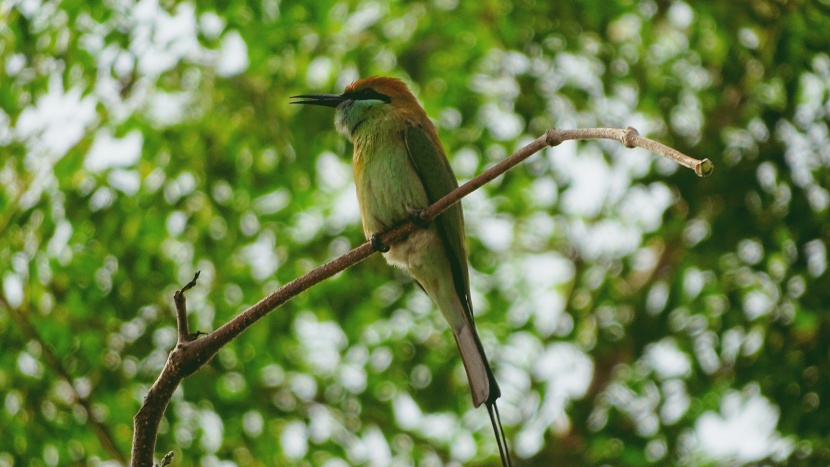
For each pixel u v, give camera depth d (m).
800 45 12.19
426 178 9.25
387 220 9.38
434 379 13.20
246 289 12.89
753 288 12.72
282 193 13.78
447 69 14.32
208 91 13.51
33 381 11.60
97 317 12.16
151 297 12.35
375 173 9.38
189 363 6.09
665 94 13.56
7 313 11.90
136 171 13.05
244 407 12.37
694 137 13.78
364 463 12.88
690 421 12.77
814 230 11.82
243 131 13.32
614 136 5.52
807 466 11.43
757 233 12.29
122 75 12.02
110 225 12.38
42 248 12.02
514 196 14.61
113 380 11.86
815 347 11.68
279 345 12.83
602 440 12.95
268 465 12.34
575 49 13.47
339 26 14.33
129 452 11.69
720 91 13.76
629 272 13.78
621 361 13.86
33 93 11.82
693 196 12.44
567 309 14.08
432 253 9.10
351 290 13.19
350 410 12.90
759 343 12.26
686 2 13.35
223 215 13.05
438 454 13.21
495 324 14.28
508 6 13.49
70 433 11.59
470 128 14.05
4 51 11.85
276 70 13.62
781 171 12.17
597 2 13.30
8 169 12.12
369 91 10.21
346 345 13.20
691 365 12.66
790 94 12.19
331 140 13.73
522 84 13.53
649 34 14.09
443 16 14.09
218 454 12.08
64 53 11.76
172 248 13.20
